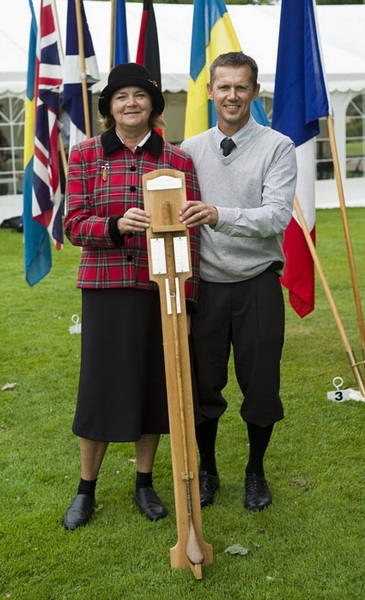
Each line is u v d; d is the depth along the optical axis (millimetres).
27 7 14172
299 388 4859
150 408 3133
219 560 2904
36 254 6121
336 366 5289
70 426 4332
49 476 3684
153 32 5027
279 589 2709
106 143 3010
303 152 4547
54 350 5809
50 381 5102
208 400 3336
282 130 4543
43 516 3275
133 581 2783
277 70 4484
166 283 2740
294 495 3422
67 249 10711
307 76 4402
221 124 3109
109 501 3416
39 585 2773
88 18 14164
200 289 3234
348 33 15148
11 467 3789
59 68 5914
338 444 3990
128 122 2951
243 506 3344
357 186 14844
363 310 6809
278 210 2971
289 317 6680
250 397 3240
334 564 2867
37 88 5945
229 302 3205
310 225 4656
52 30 5863
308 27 4344
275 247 3209
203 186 3152
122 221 2789
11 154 12906
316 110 4418
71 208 2996
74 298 7598
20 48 12586
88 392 3078
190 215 2719
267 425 3250
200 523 2850
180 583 2768
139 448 3316
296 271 4711
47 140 5949
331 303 4762
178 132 15734
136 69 2955
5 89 11914
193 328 3258
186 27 14742
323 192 14508
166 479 3645
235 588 2729
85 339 3084
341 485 3510
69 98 5590
